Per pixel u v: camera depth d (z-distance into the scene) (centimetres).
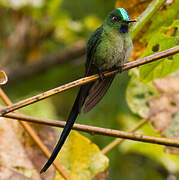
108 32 769
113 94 1208
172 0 755
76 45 1368
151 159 1233
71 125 612
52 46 1411
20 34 1321
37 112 1075
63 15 1304
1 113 539
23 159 774
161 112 919
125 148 1141
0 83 586
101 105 1193
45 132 784
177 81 948
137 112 923
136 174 1207
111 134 596
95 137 1144
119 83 1215
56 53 1372
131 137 589
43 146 707
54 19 1299
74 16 1415
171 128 908
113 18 768
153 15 770
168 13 771
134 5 820
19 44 1330
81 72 1395
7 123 788
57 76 1386
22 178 757
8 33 1319
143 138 588
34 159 778
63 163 770
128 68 577
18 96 1338
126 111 1192
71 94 1311
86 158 773
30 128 712
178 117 914
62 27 1327
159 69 775
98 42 778
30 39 1330
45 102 1116
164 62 759
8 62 1343
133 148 1145
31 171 769
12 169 762
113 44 766
